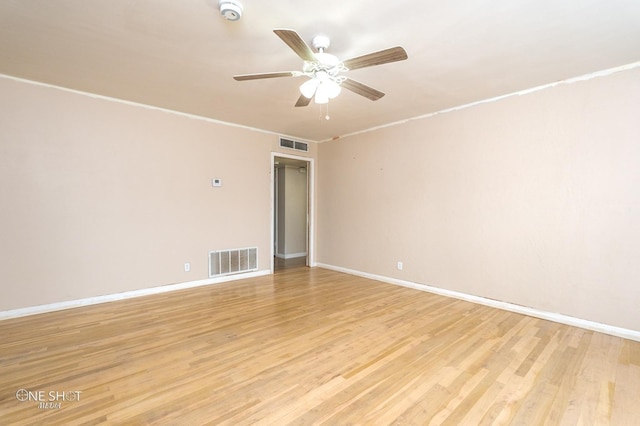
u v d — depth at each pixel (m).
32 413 1.69
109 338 2.64
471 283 3.72
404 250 4.43
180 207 4.16
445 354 2.38
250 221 4.89
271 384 1.98
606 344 2.57
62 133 3.31
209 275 4.46
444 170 3.95
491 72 2.82
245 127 4.79
